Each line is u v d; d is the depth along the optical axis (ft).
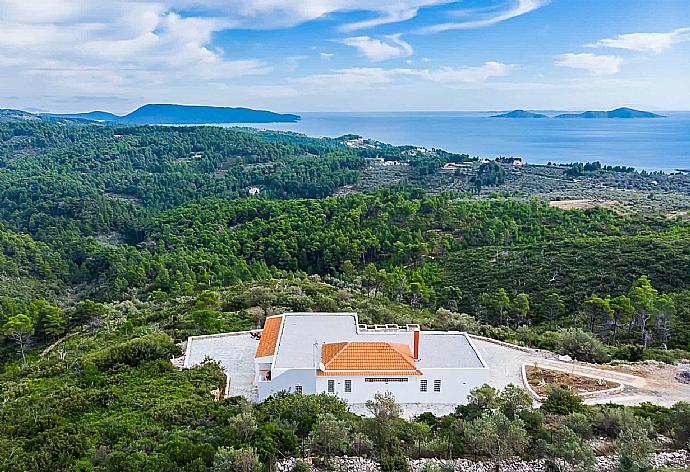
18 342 251.39
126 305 293.23
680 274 250.16
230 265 367.45
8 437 97.76
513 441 87.71
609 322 221.46
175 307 236.63
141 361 147.43
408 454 91.09
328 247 370.73
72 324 274.36
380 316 204.95
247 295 228.63
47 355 226.38
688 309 218.79
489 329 197.16
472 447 92.12
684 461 88.99
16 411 112.98
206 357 150.41
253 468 80.69
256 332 176.14
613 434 100.37
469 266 316.40
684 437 96.07
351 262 346.13
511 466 87.40
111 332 216.74
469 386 126.82
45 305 275.18
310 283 277.44
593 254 290.15
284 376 125.49
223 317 198.29
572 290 258.37
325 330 151.12
